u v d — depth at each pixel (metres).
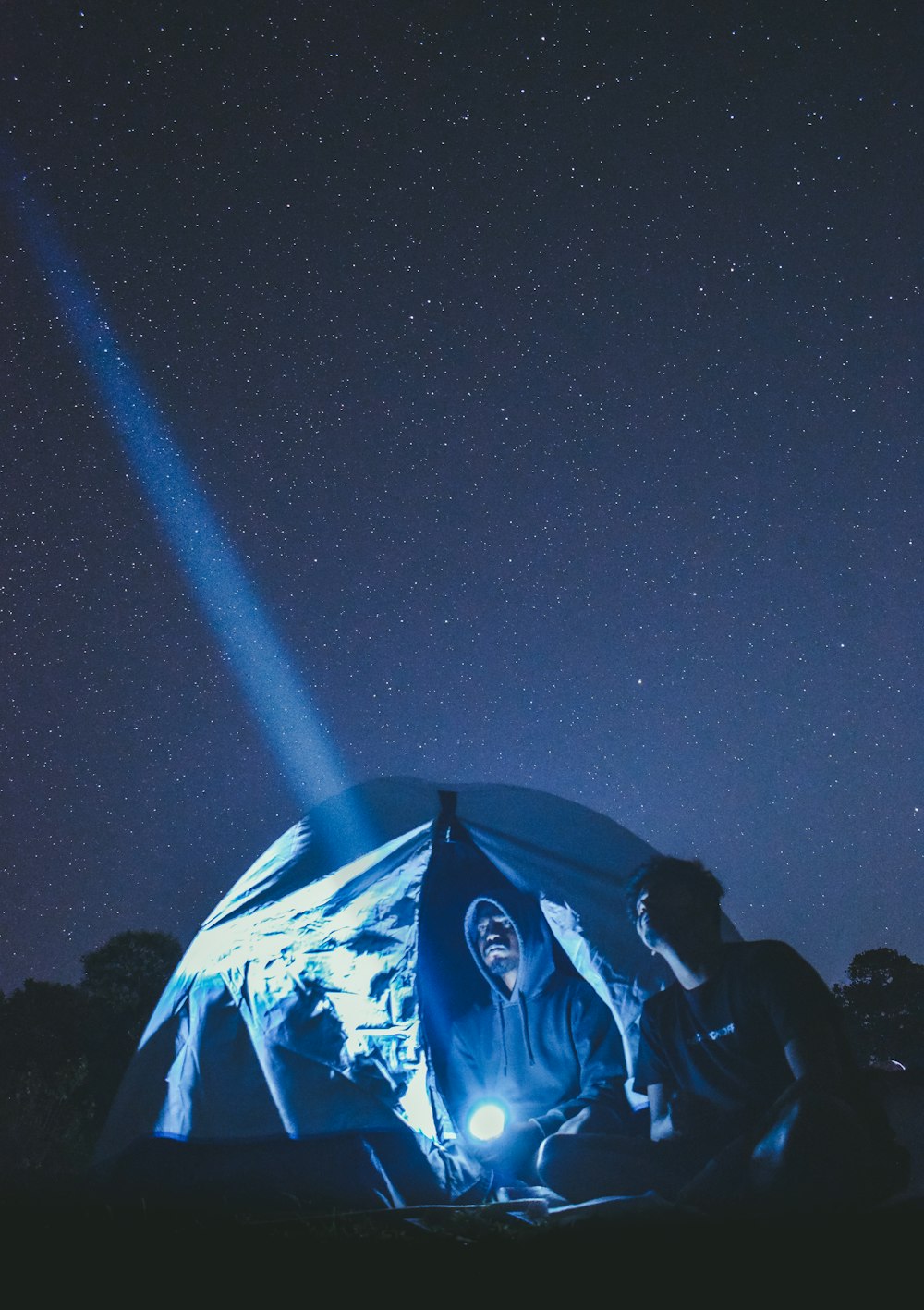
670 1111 3.22
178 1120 4.48
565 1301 1.91
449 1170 4.43
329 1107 4.52
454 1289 2.03
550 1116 4.32
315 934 4.86
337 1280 2.12
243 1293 2.05
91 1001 17.45
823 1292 1.84
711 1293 1.89
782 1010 2.88
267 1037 4.65
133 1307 1.98
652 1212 2.65
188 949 4.98
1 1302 2.04
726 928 4.79
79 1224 2.84
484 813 5.18
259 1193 4.15
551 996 4.63
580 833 5.08
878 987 21.94
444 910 5.18
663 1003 3.29
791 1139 2.53
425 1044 4.73
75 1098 14.67
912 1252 2.03
